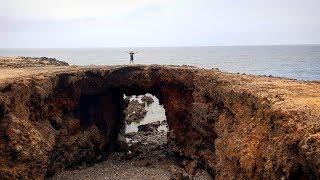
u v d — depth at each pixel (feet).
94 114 146.00
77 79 129.39
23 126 94.73
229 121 97.14
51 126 114.21
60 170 119.14
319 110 65.98
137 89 149.48
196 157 125.08
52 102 119.24
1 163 85.87
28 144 93.09
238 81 107.55
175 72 139.03
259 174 70.44
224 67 506.07
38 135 99.14
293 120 64.69
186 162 129.39
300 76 369.09
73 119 129.90
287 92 85.40
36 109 108.58
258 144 74.38
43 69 138.92
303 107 68.59
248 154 76.89
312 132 58.23
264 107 77.36
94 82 138.21
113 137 159.74
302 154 55.93
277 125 67.97
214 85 112.47
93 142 136.26
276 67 494.59
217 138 103.81
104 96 149.07
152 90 149.28
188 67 149.48
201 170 121.90
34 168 92.84
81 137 130.41
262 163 69.92
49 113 116.78
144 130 189.37
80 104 140.26
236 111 92.58
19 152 89.20
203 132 119.96
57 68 143.95
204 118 118.11
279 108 70.59
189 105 134.31
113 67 146.20
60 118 121.29
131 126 203.00
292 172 58.54
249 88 93.35
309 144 55.11
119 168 130.41
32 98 106.11
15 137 90.02
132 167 131.54
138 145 159.63
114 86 143.33
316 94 82.48
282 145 62.95
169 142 144.97
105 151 147.13
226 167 91.56
